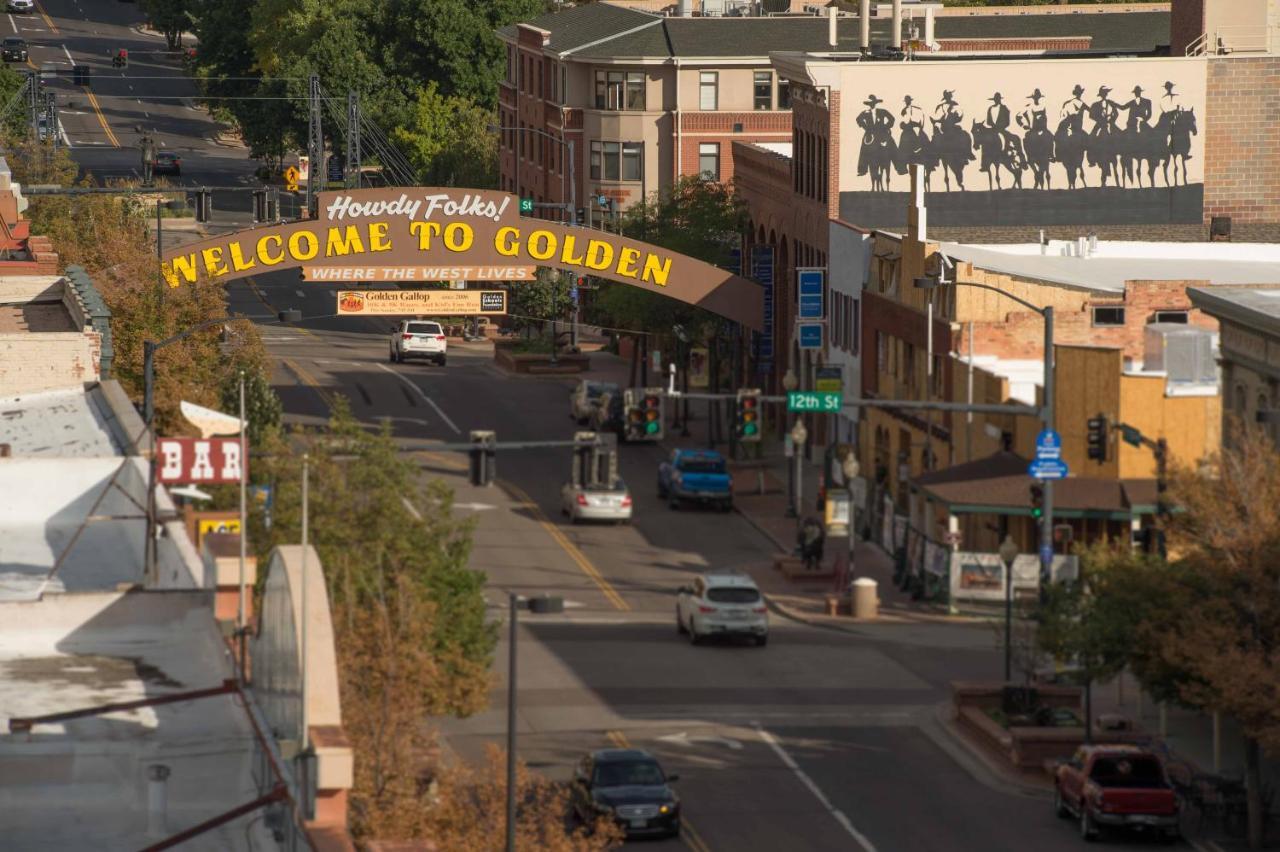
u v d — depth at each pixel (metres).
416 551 116.81
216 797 54.41
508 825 90.38
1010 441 175.50
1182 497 118.19
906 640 158.75
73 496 90.62
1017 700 134.25
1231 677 107.12
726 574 158.75
